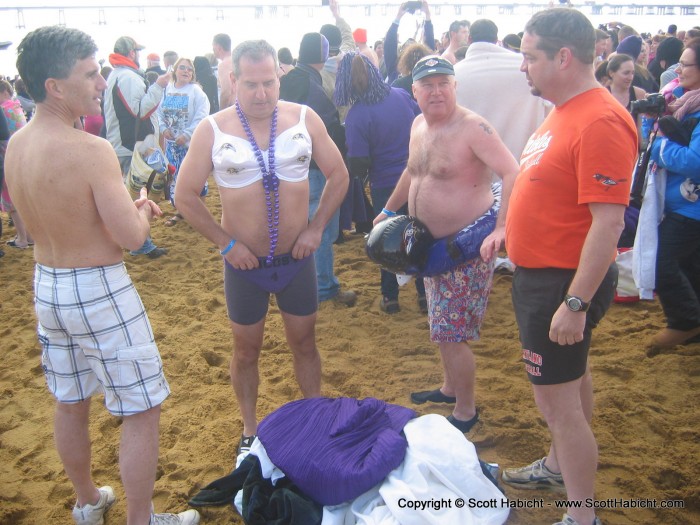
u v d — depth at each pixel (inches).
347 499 95.6
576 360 90.6
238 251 111.9
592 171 80.2
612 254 81.4
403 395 146.1
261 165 108.1
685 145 138.9
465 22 256.8
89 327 89.6
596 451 93.5
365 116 172.6
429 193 120.1
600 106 81.6
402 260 118.0
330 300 202.8
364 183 244.4
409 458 97.6
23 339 182.7
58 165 84.2
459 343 125.6
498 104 186.2
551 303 89.4
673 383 143.5
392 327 183.0
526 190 89.9
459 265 119.0
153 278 228.2
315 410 109.7
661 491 110.3
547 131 88.4
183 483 117.7
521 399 141.5
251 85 103.7
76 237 87.4
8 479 121.2
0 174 257.8
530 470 113.1
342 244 260.4
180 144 272.7
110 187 86.6
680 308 151.6
